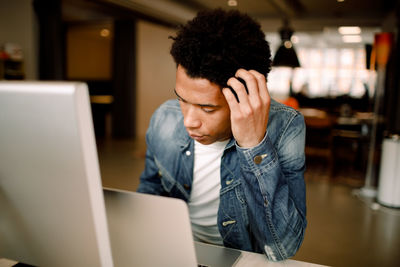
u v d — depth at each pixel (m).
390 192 3.59
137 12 7.27
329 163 5.71
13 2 6.29
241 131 0.67
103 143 7.37
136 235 0.57
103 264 0.46
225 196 0.95
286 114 0.89
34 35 6.54
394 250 2.61
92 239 0.44
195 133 0.71
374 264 2.38
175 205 0.52
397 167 3.54
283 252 0.78
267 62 0.71
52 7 6.59
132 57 8.13
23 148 0.43
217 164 0.96
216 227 1.04
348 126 5.74
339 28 9.73
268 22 8.85
